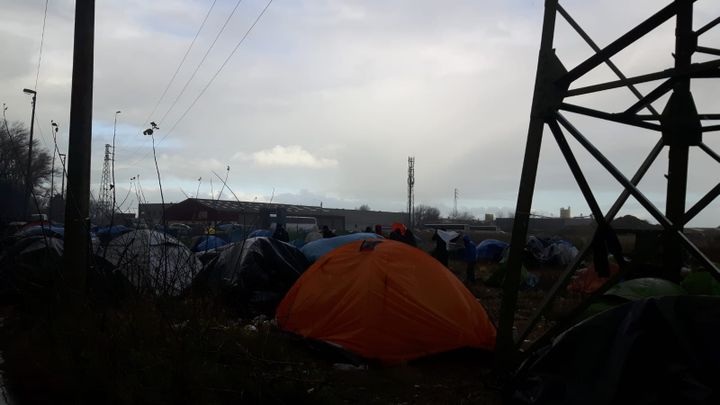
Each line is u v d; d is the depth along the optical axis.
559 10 6.23
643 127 6.14
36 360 6.03
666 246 7.21
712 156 6.15
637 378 3.67
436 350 6.96
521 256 5.62
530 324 5.57
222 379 5.11
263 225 23.39
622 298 6.91
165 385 4.79
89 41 9.09
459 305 7.14
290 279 9.80
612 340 3.89
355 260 7.62
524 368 4.59
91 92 9.09
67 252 8.47
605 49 5.05
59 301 7.19
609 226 5.63
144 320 6.05
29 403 5.28
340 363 6.91
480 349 7.12
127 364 5.23
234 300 9.15
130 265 7.17
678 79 5.44
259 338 6.95
